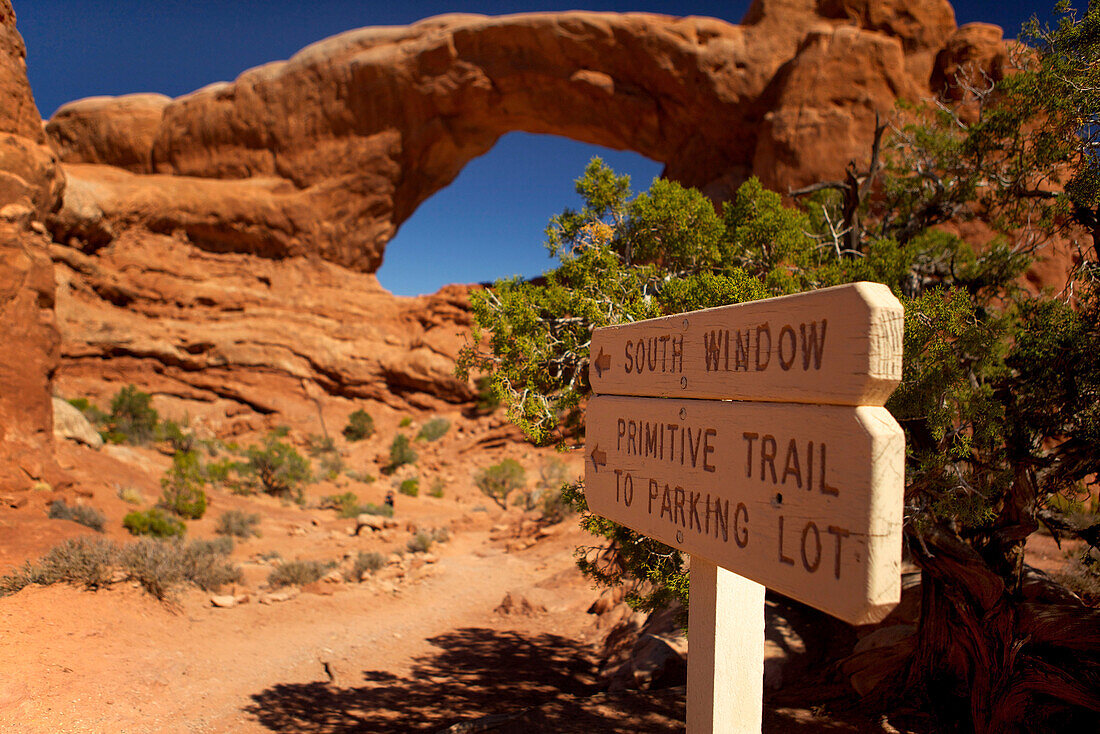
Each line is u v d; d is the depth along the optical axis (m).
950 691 5.61
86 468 19.12
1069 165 6.22
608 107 38.97
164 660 8.73
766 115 30.77
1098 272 5.63
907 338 4.65
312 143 43.78
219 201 42.09
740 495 2.23
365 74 42.09
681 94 36.41
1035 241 7.82
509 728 6.34
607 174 8.59
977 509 4.75
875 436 1.67
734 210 8.48
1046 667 4.77
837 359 1.81
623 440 3.08
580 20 37.50
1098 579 7.59
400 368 42.56
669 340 2.73
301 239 43.78
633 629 10.68
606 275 7.49
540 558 17.64
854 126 28.19
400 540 20.33
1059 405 5.26
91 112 45.19
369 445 39.44
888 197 9.57
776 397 2.08
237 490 25.45
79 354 36.47
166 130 44.78
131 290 39.22
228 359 40.25
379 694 8.70
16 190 15.51
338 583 14.27
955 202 8.60
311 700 8.29
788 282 7.09
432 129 42.44
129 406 30.62
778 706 6.46
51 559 10.56
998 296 8.24
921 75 28.48
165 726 6.98
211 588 12.44
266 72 44.50
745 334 2.24
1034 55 6.62
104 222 38.97
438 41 40.28
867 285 1.75
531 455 36.78
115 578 10.70
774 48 34.44
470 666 10.12
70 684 7.39
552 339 7.29
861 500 1.71
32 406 15.23
